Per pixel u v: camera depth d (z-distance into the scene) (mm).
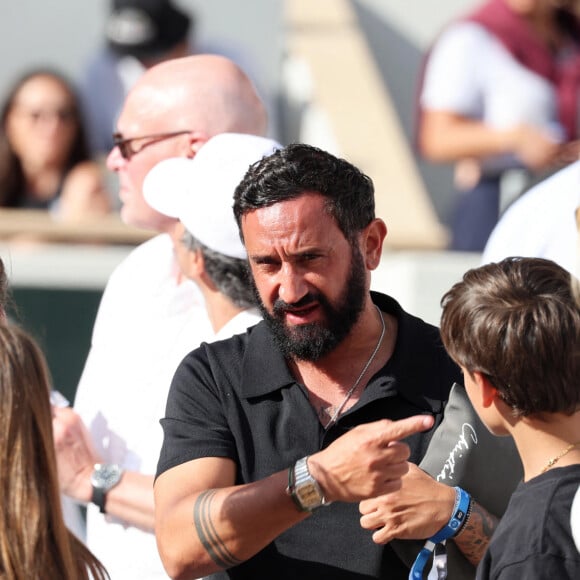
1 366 8422
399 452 8656
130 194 12680
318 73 26828
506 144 22531
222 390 9859
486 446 9602
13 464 8336
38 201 23297
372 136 25953
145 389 12188
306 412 9711
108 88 24000
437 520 9273
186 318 12328
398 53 28656
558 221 13180
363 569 9500
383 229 9961
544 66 22797
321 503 8836
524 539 8125
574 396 8414
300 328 9539
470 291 8742
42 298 19094
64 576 8453
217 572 9656
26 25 24547
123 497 11656
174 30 24125
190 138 12602
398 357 9836
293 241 9328
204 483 9508
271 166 9500
